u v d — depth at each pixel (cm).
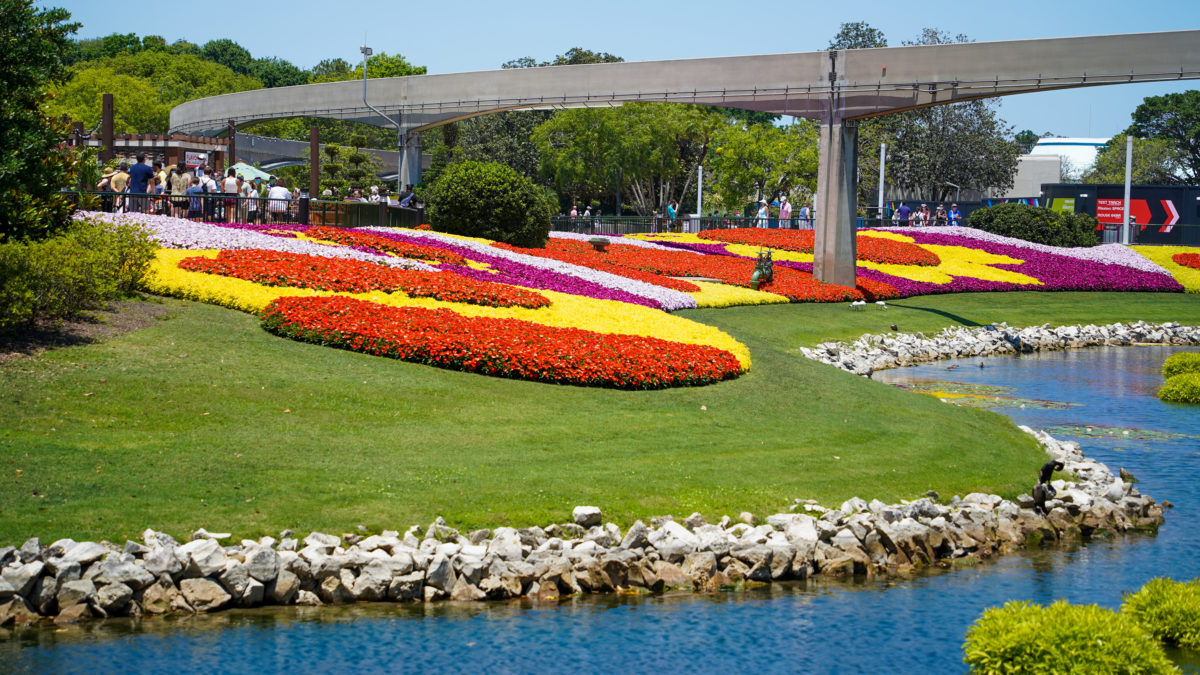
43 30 1752
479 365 1753
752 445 1505
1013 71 3050
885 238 4788
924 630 1016
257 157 8012
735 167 8300
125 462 1184
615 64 3884
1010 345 3281
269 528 1062
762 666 923
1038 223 5312
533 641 955
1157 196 6053
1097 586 1162
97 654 881
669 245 4309
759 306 3177
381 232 3109
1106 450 1842
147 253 1967
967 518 1312
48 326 1633
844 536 1198
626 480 1285
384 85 5097
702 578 1119
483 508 1160
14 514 1023
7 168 1638
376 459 1288
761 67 3478
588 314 2258
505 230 3519
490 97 4619
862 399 1909
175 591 975
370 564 1026
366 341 1794
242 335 1794
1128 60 2912
